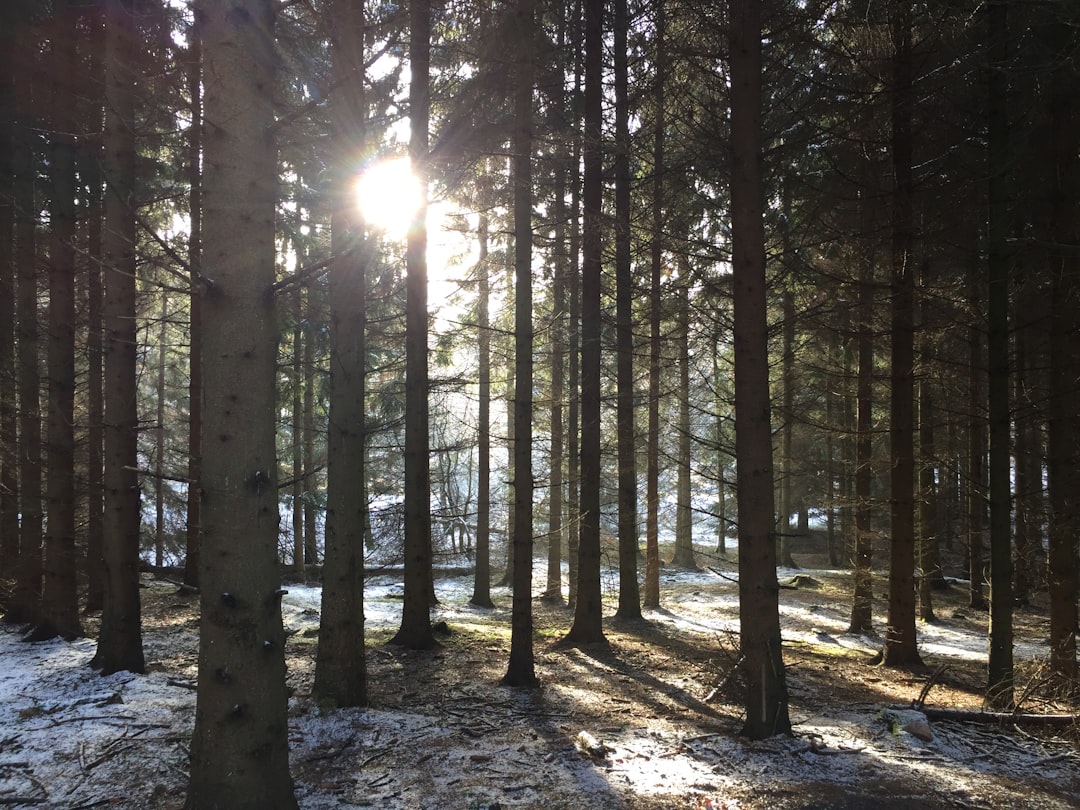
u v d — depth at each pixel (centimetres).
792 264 834
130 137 721
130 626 725
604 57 1184
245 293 366
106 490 726
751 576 588
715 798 455
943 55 819
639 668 912
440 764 507
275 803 367
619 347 1236
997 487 740
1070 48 659
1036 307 888
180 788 449
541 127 955
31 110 880
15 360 974
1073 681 707
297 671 768
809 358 1338
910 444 960
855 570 1298
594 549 1098
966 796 472
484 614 1421
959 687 838
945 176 893
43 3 826
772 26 675
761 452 586
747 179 597
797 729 618
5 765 477
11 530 1068
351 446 649
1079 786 500
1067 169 749
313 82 693
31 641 873
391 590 1902
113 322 728
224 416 361
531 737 582
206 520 364
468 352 1836
